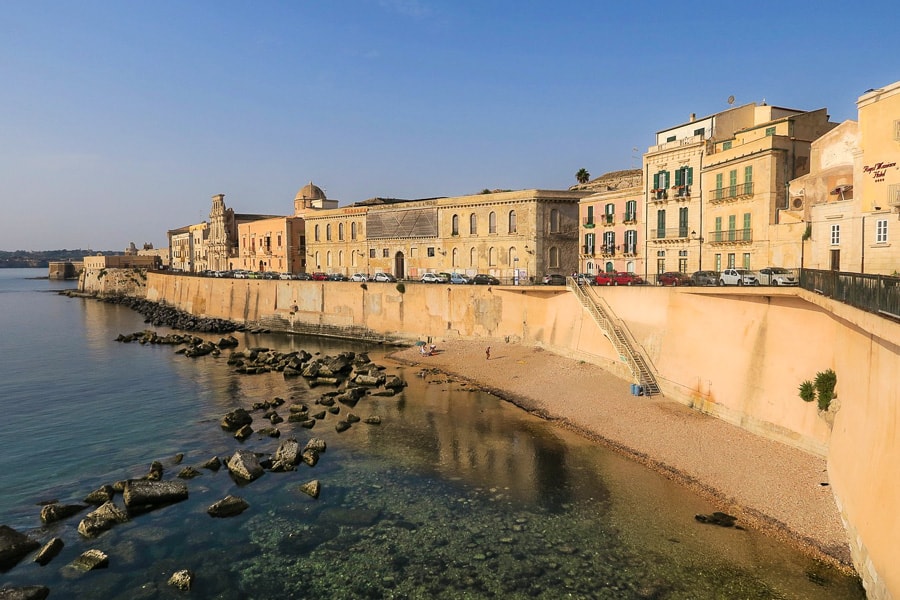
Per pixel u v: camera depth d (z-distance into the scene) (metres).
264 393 45.81
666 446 29.64
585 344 47.75
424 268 79.38
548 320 54.94
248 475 28.28
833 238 35.25
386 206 83.12
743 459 26.75
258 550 21.92
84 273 169.75
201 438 34.88
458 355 56.56
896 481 15.66
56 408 41.91
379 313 71.50
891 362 16.75
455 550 21.45
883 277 17.23
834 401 24.42
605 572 19.73
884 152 27.64
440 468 29.23
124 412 40.78
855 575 18.53
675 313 37.19
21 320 101.12
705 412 33.09
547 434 33.69
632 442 30.92
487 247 72.56
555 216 69.12
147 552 21.94
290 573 20.36
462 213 74.62
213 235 129.25
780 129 43.75
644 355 39.84
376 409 40.19
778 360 28.45
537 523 23.20
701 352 34.22
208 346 66.88
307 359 58.53
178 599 19.05
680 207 50.25
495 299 60.50
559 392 40.94
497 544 21.75
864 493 18.11
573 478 27.30
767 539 21.09
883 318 16.59
